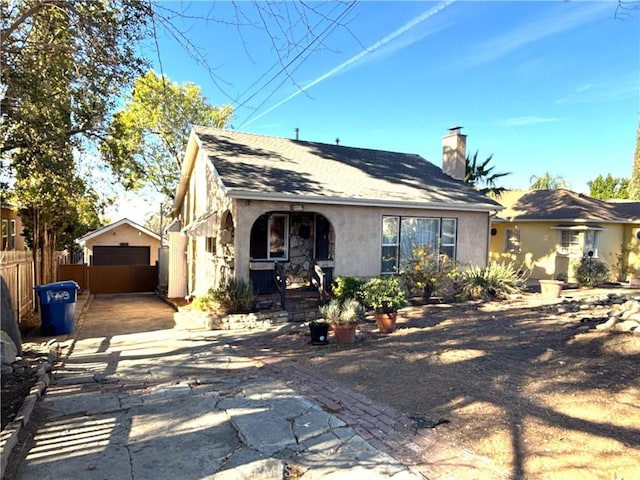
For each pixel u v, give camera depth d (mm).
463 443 3871
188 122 24719
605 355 6344
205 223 11953
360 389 5449
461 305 11891
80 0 6039
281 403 4977
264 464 3531
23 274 10781
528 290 15422
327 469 3449
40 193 11125
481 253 14711
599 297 13180
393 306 8742
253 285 11375
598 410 4457
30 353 7211
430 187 14508
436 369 6102
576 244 19078
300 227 13219
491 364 6238
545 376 5621
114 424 4422
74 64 7230
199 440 4027
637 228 19891
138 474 3414
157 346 8148
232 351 7680
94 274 19578
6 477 3379
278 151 14008
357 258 12305
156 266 20500
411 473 3365
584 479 3201
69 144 9688
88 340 8742
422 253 12539
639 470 3293
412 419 4449
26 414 4469
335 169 13812
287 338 8672
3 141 8695
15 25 5867
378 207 12609
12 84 7230
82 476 3393
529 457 3555
